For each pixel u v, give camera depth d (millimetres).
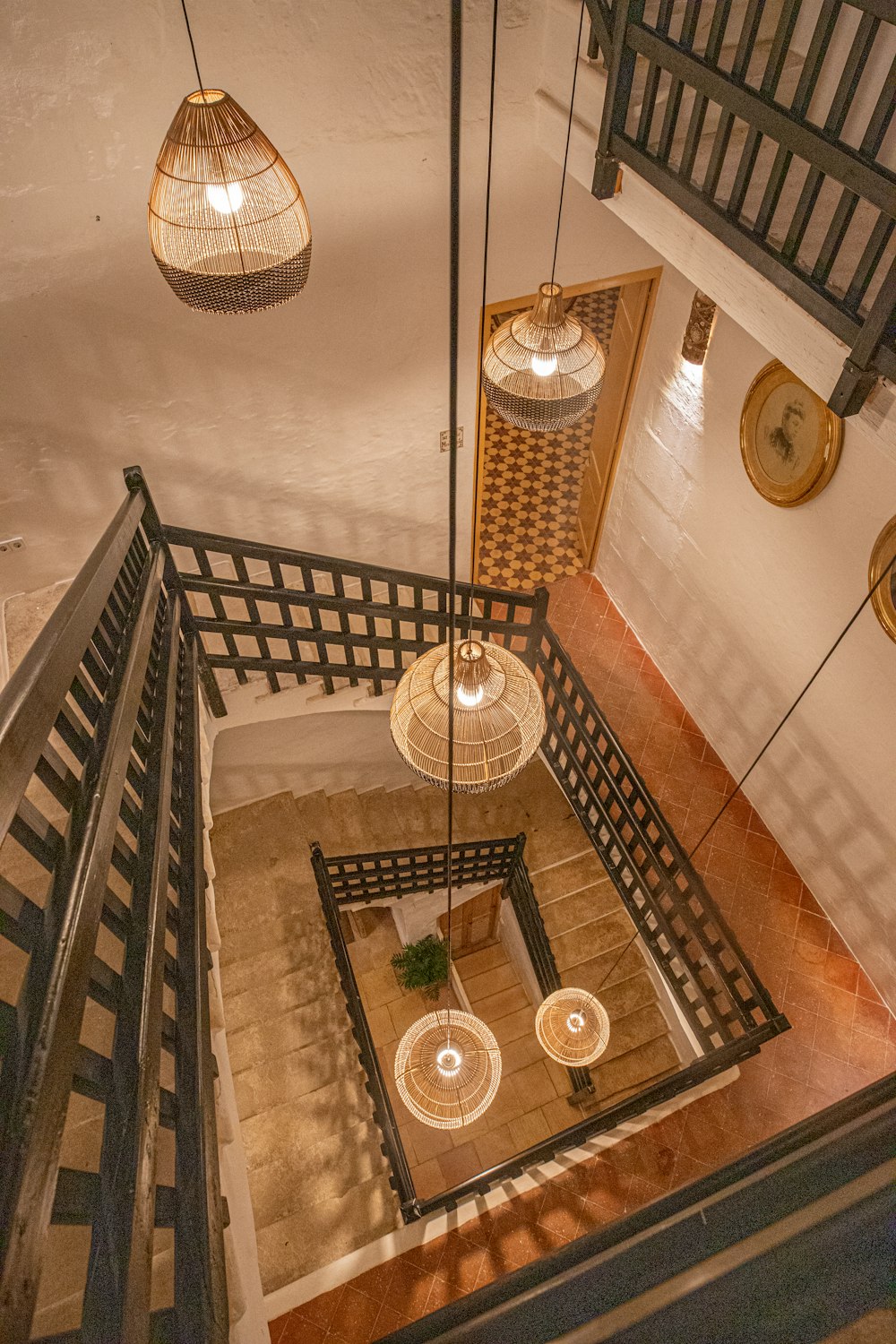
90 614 2947
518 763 3809
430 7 5031
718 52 3438
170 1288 3264
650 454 7895
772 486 6188
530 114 5742
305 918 6812
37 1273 1497
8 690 2166
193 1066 3213
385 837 7965
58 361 5574
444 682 3635
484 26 5180
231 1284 4309
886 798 6141
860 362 3223
